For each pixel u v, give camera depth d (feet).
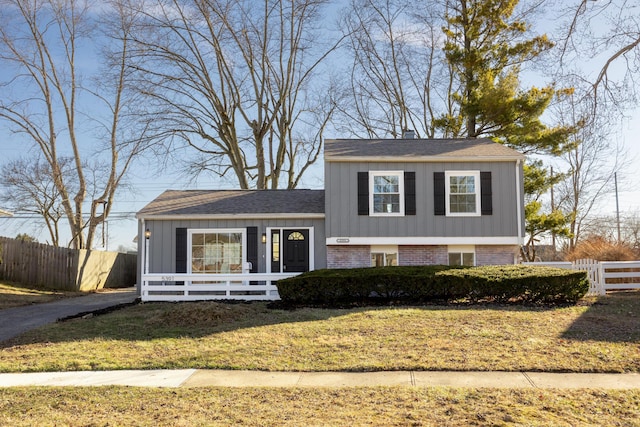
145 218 64.64
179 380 27.78
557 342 33.55
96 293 83.15
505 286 48.55
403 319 41.45
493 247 63.52
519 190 62.75
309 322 41.91
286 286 52.31
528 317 41.34
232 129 102.32
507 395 24.11
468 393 24.44
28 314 52.06
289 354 32.53
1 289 71.00
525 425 20.06
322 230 64.64
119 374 29.27
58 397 24.89
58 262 85.51
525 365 28.99
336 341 35.24
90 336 38.86
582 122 32.86
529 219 82.02
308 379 27.71
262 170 100.22
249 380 27.66
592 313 42.78
